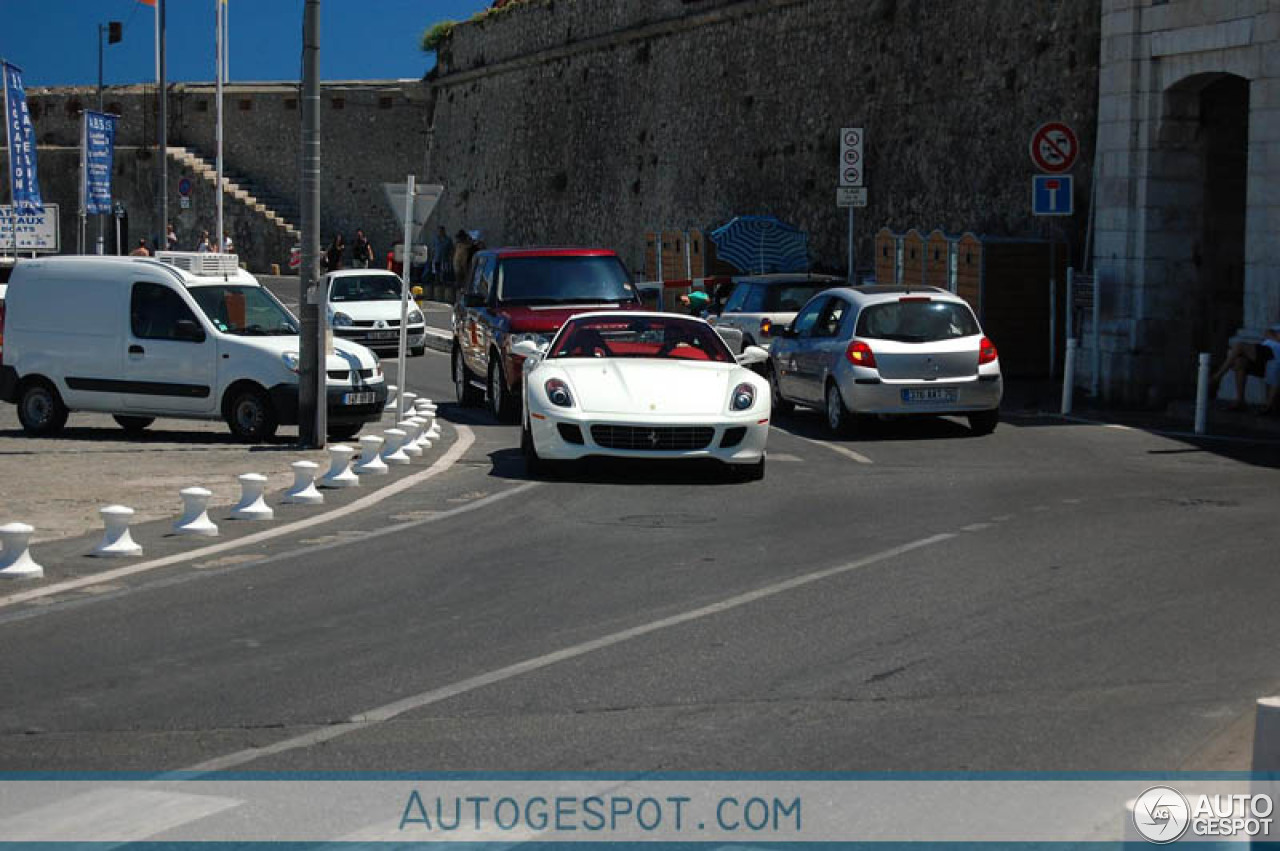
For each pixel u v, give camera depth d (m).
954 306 21.20
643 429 15.98
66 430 22.45
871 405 20.69
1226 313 26.95
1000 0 31.98
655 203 47.03
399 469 17.41
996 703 7.79
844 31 37.75
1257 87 24.03
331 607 10.09
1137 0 26.20
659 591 10.53
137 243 73.62
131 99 75.00
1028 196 30.92
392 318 38.41
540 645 9.01
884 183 36.00
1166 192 26.31
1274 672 8.39
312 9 19.34
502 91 58.25
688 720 7.49
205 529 12.96
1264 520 13.56
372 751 7.03
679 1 45.28
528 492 15.49
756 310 26.94
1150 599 10.25
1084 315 27.66
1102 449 19.44
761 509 14.34
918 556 11.83
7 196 75.81
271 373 20.50
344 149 72.06
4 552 11.20
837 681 8.20
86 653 8.88
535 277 23.92
